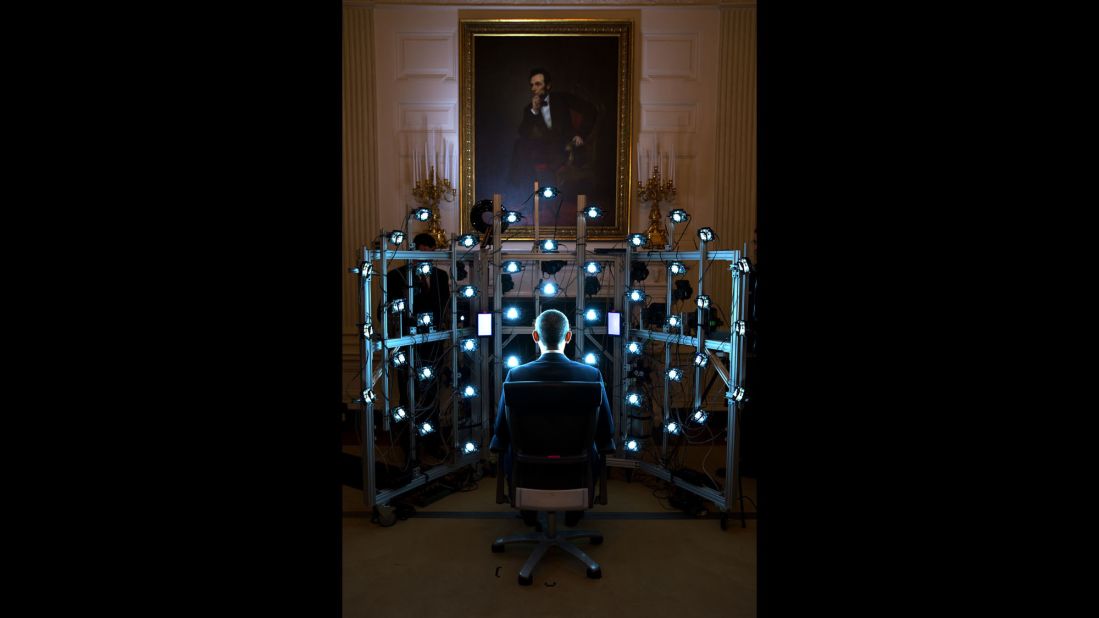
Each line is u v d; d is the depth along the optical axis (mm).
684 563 2941
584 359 4062
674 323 3645
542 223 5508
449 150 5457
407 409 3762
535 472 2723
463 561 2951
